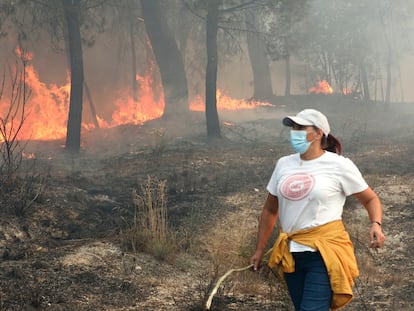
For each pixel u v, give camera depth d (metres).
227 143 21.73
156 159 16.03
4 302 5.82
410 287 6.98
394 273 7.59
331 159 4.15
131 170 14.52
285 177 4.20
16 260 7.21
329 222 4.10
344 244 4.11
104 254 7.46
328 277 4.04
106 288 6.49
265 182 12.74
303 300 4.05
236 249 8.09
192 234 8.64
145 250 7.71
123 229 8.73
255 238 8.23
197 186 12.26
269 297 6.50
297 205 4.12
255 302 6.33
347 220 9.77
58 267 6.93
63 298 6.10
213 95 22.39
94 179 12.98
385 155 16.14
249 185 12.32
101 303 6.11
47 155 19.70
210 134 22.41
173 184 12.50
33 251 7.63
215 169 14.65
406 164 14.48
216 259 7.65
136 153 18.39
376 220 4.08
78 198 10.23
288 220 4.16
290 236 4.12
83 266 7.01
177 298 6.42
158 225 8.23
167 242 7.96
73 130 20.77
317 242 4.05
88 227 8.96
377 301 6.51
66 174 13.28
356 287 6.96
